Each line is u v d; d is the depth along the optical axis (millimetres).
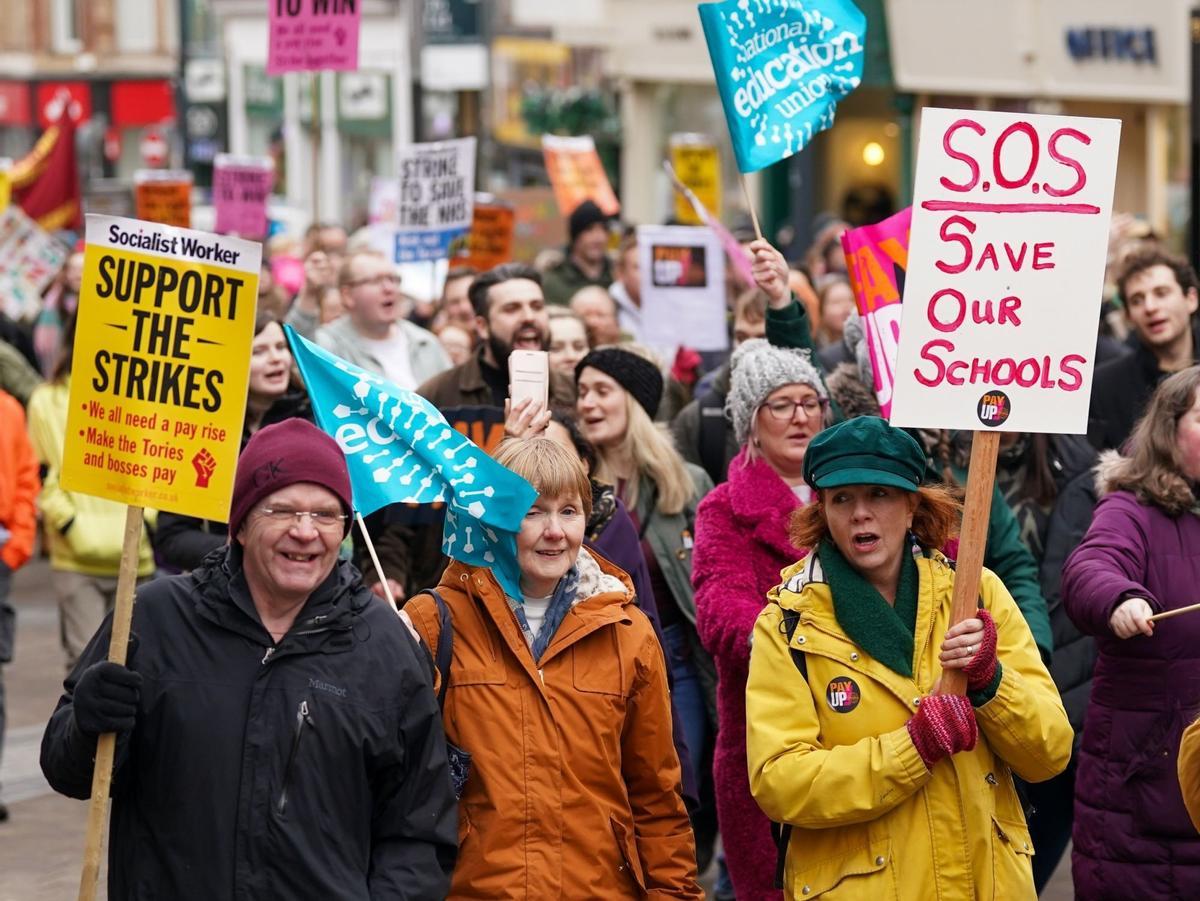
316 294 18094
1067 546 8844
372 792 5965
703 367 16422
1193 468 7555
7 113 63125
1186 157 38531
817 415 8422
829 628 6297
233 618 5863
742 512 8195
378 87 52375
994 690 6066
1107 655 7547
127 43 62188
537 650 6578
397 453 6762
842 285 15328
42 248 22125
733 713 8086
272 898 5715
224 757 5750
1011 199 6160
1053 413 6199
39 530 23484
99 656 5930
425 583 9523
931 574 6363
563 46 46094
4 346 17562
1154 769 7410
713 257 15547
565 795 6414
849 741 6227
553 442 6688
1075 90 37406
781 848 6539
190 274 5840
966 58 36156
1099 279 6191
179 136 57969
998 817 6227
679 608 9469
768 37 9250
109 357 5855
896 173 37969
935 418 6176
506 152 47656
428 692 6004
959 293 6172
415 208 17734
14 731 14141
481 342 11133
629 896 6551
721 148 41281
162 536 10234
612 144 42219
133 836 5867
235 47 56312
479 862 6340
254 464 5836
